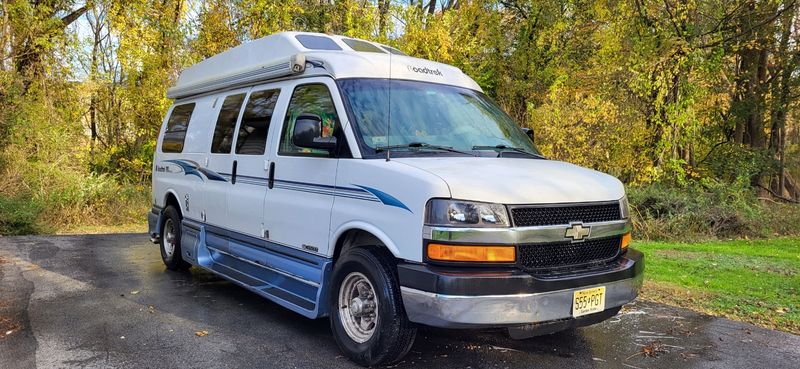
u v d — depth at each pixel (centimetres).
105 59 1686
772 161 1923
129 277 726
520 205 380
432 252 371
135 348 459
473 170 405
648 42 1488
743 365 445
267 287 536
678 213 1265
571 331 519
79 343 469
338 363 431
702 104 2003
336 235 445
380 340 404
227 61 659
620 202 441
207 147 657
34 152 1345
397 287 401
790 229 1373
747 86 2020
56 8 1572
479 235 368
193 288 670
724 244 1147
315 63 503
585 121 1295
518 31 1827
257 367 421
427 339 484
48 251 922
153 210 817
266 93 568
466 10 1769
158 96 1566
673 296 658
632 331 525
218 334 498
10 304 584
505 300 365
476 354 453
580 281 392
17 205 1188
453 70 574
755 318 577
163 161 791
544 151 1284
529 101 1656
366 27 1636
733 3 1630
